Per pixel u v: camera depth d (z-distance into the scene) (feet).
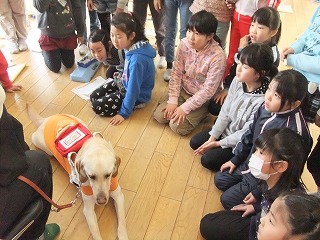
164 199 5.80
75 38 8.84
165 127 7.41
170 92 7.34
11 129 3.17
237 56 6.30
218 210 5.66
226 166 5.91
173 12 8.22
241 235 4.77
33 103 7.86
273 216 3.09
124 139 7.02
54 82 8.64
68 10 8.34
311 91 5.65
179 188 6.02
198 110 7.25
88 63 8.98
